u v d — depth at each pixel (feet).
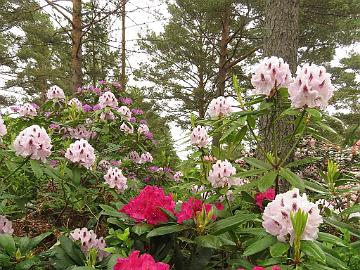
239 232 6.36
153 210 6.72
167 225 6.73
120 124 16.75
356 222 8.88
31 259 6.92
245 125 8.20
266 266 5.68
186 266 6.64
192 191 12.13
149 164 17.52
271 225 5.53
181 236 6.78
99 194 11.05
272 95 7.29
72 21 26.89
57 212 11.46
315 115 6.52
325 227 9.21
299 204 5.40
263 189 6.84
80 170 10.28
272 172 7.26
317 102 6.79
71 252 7.10
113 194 10.61
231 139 8.64
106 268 6.70
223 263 6.98
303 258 5.58
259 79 7.27
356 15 34.50
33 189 11.70
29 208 11.31
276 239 5.53
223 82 40.83
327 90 6.77
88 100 20.89
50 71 57.52
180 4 42.52
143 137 17.57
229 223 6.19
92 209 10.96
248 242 6.38
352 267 6.62
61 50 44.29
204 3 38.34
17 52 58.34
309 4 33.45
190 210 6.53
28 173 11.14
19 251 6.94
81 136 15.11
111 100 16.16
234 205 9.25
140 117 21.08
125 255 6.36
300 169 14.06
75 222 11.57
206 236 6.06
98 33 28.76
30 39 40.04
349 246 6.62
